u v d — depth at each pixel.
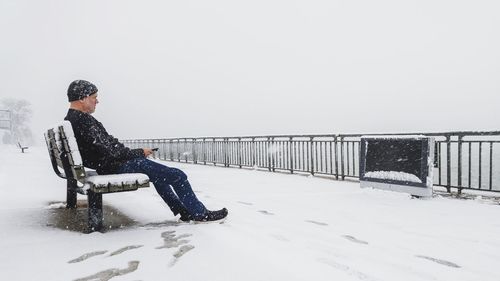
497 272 2.46
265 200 5.45
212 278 2.23
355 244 3.08
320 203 5.18
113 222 3.78
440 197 5.71
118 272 2.35
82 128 3.33
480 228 3.73
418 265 2.58
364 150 6.50
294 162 10.20
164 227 3.53
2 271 2.38
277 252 2.75
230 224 3.69
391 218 4.20
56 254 2.71
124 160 3.50
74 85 3.45
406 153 5.80
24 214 4.12
